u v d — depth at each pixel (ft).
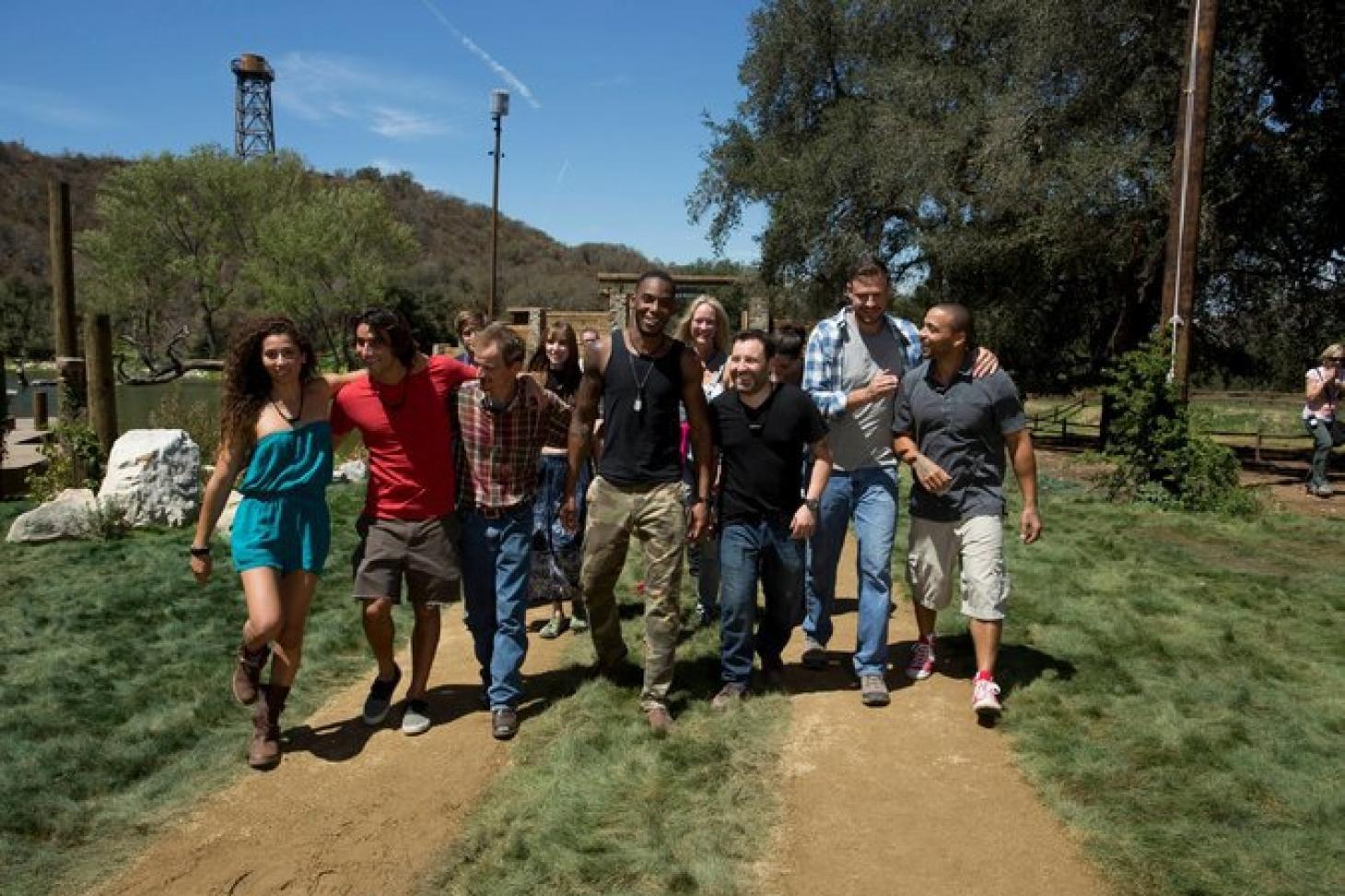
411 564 14.26
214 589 22.24
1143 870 10.41
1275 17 52.39
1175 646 17.33
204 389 121.60
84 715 15.17
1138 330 61.11
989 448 14.71
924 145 63.31
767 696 15.10
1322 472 39.58
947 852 11.04
